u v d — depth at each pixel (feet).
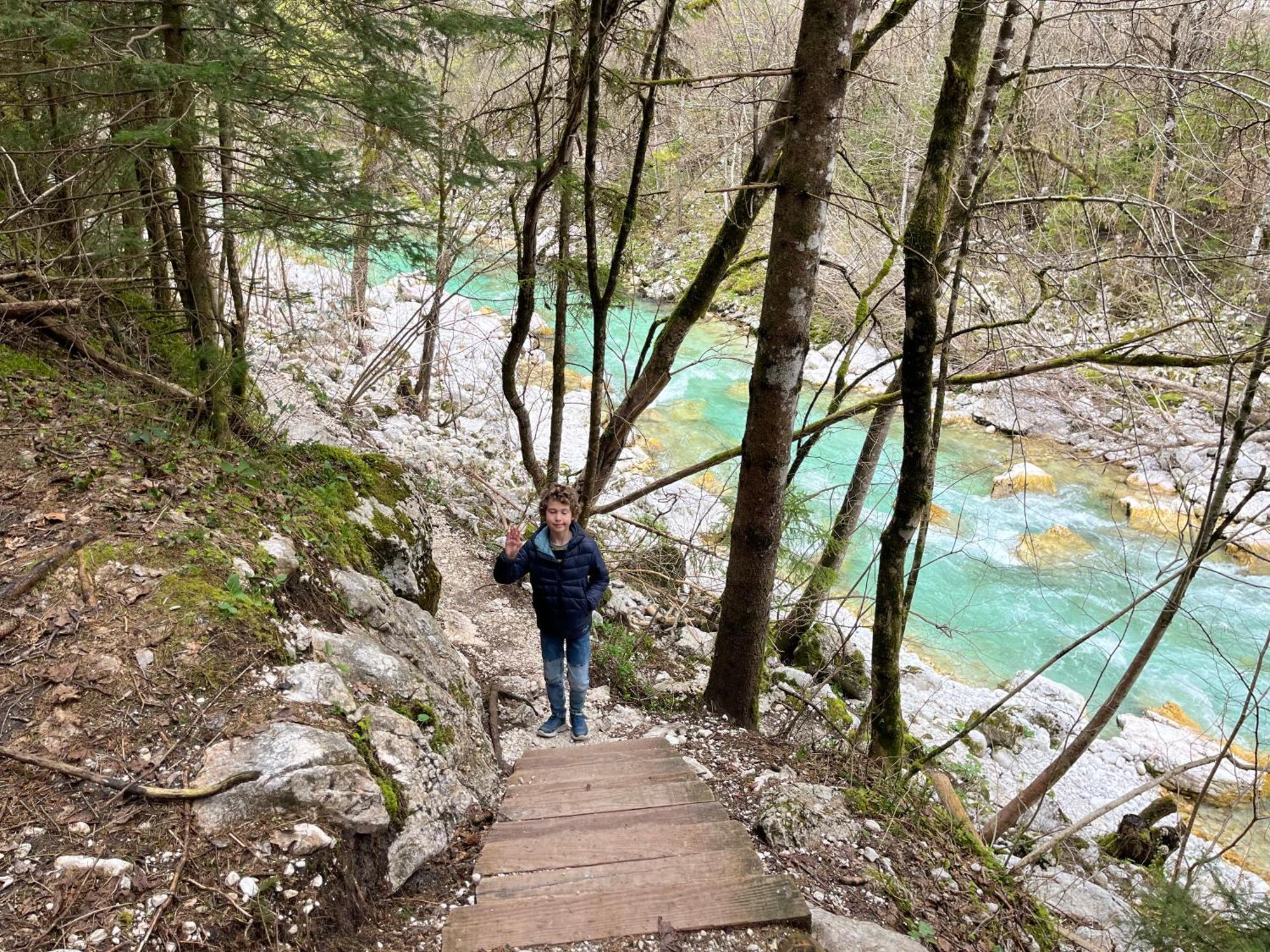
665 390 58.59
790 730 21.81
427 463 36.65
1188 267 20.98
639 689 23.38
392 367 46.60
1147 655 19.85
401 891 11.32
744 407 56.24
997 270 29.66
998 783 29.30
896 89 44.37
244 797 9.95
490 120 23.34
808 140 16.24
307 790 10.21
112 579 12.00
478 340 56.34
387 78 15.92
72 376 17.10
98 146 14.85
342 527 17.93
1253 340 24.52
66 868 8.75
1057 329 30.68
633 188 21.85
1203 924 15.61
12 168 16.07
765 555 19.44
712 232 57.41
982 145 21.08
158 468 14.88
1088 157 31.07
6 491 13.14
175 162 15.11
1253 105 21.66
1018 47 33.12
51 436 14.70
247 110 15.42
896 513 18.54
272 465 18.24
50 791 9.50
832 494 44.70
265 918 8.94
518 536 17.78
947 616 39.09
